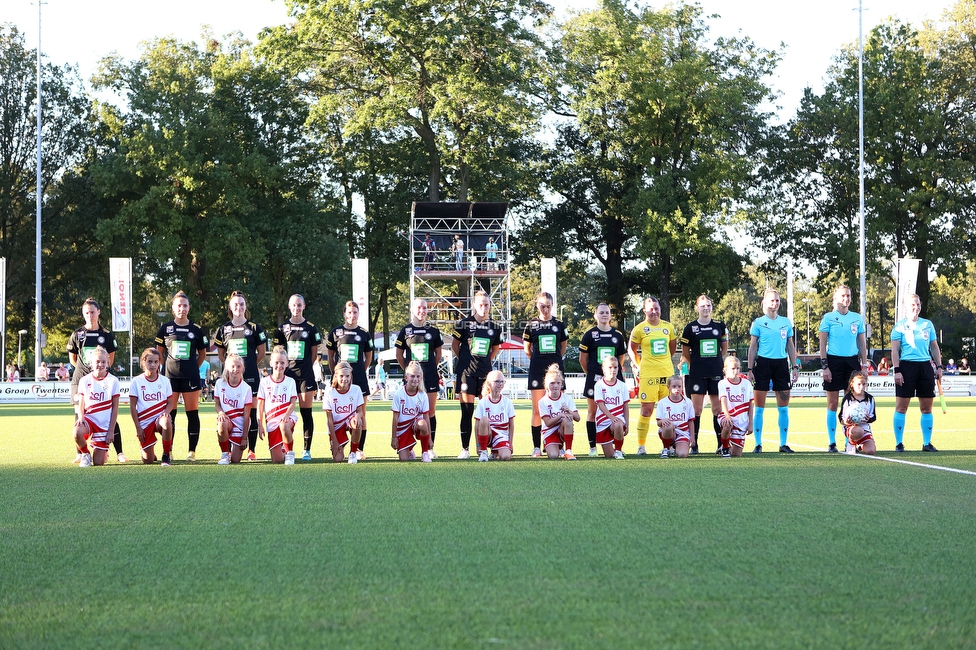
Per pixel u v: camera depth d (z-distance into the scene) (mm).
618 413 11656
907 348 12414
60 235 49469
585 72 49250
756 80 50969
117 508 7316
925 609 4246
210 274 48844
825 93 52406
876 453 12094
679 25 50125
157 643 3824
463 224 42062
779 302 12508
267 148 49656
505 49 44531
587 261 56625
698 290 49281
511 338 41219
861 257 43562
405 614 4184
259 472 9992
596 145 52719
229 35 51688
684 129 50125
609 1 48594
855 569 5012
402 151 50156
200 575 4961
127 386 32500
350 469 10266
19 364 55594
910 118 49938
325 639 3840
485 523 6477
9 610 4328
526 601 4387
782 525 6355
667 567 5066
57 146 50219
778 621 4059
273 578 4879
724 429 11523
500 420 11328
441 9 45000
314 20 44281
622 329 55000
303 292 53500
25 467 10641
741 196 48562
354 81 47125
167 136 45312
